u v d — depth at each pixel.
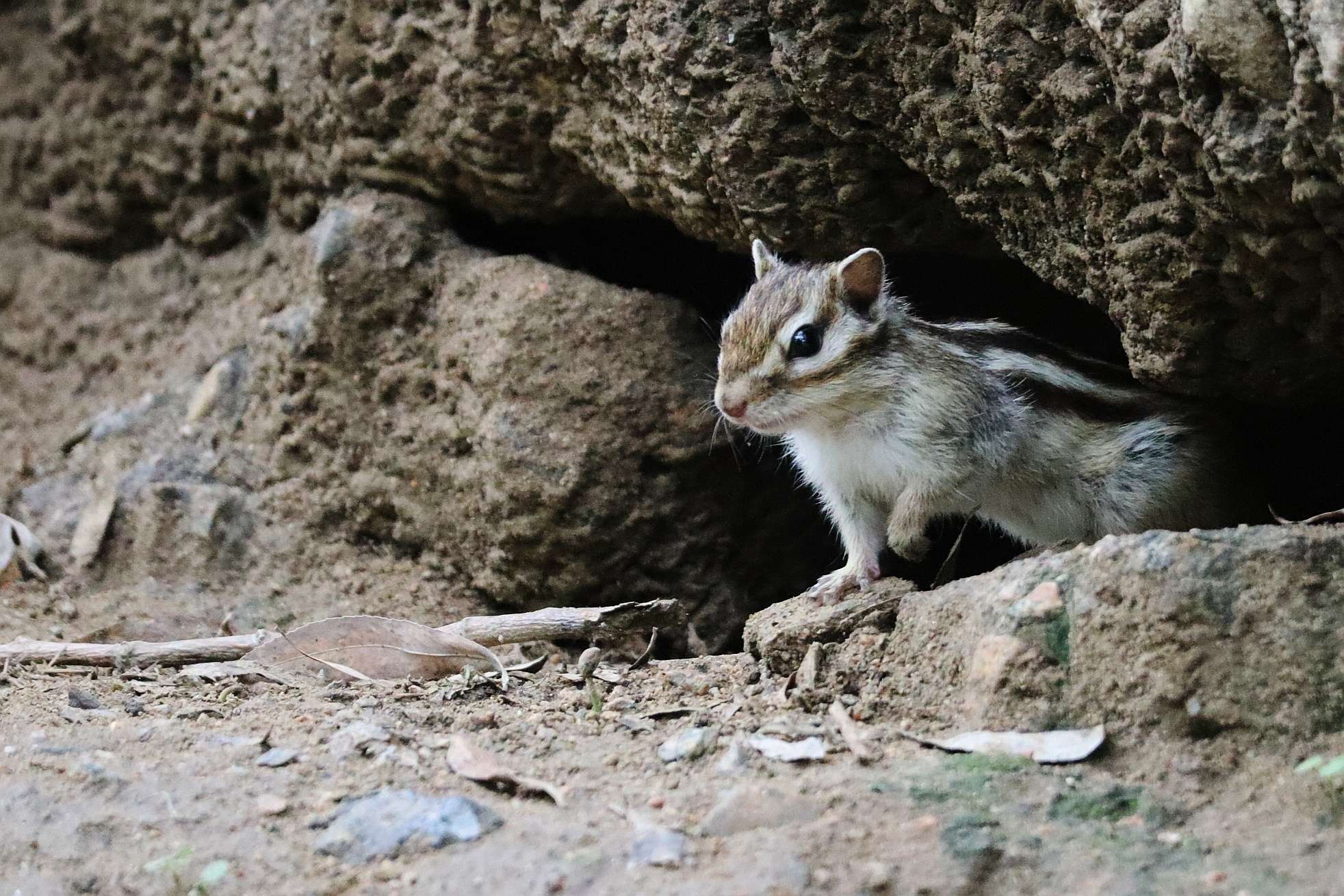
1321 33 6.73
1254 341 8.76
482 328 12.61
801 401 10.38
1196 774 7.24
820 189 10.54
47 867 7.00
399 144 13.22
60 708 9.20
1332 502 11.01
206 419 14.08
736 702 9.06
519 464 12.15
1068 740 7.57
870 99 9.73
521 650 11.40
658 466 12.41
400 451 13.10
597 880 6.53
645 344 12.40
